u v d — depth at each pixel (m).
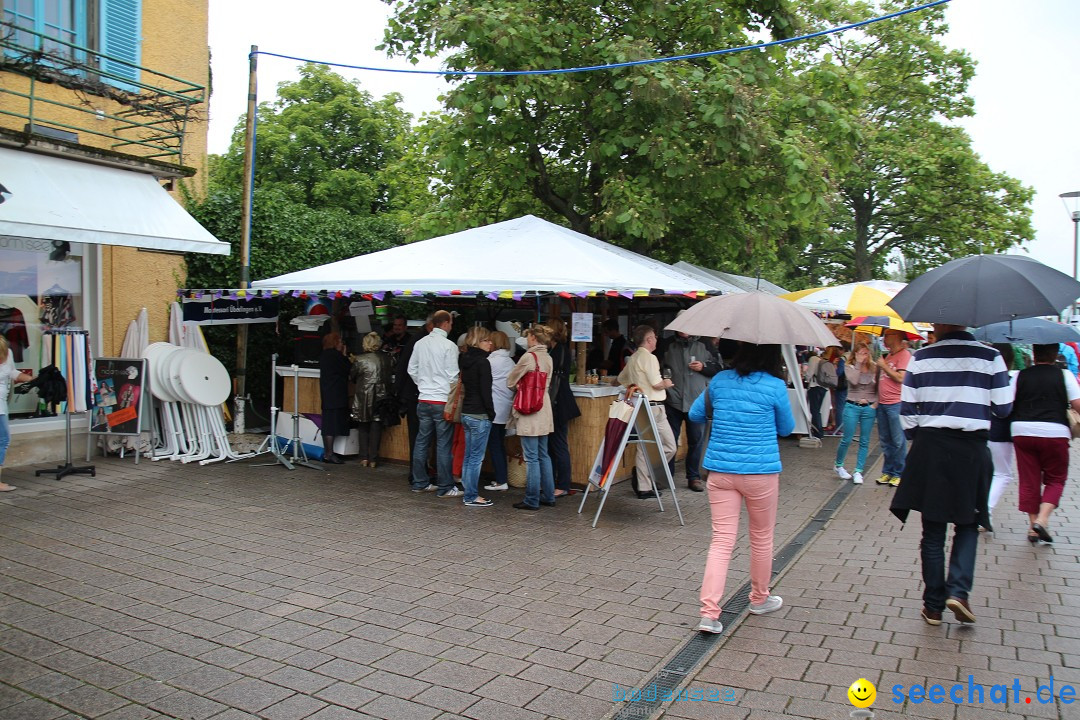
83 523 6.67
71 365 8.37
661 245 14.13
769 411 4.68
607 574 5.70
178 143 10.16
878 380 9.24
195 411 9.42
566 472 8.13
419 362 8.01
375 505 7.61
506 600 5.12
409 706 3.70
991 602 5.18
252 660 4.14
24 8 8.72
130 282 9.83
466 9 10.47
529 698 3.80
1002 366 4.61
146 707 3.61
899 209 24.09
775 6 11.84
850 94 12.62
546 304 11.09
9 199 7.47
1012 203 22.86
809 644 4.47
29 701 3.63
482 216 13.41
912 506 4.71
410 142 14.97
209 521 6.85
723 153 11.05
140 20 9.91
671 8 11.31
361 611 4.88
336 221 13.22
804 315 4.78
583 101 11.70
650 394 7.59
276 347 12.04
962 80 22.92
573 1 11.52
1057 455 6.50
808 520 7.48
